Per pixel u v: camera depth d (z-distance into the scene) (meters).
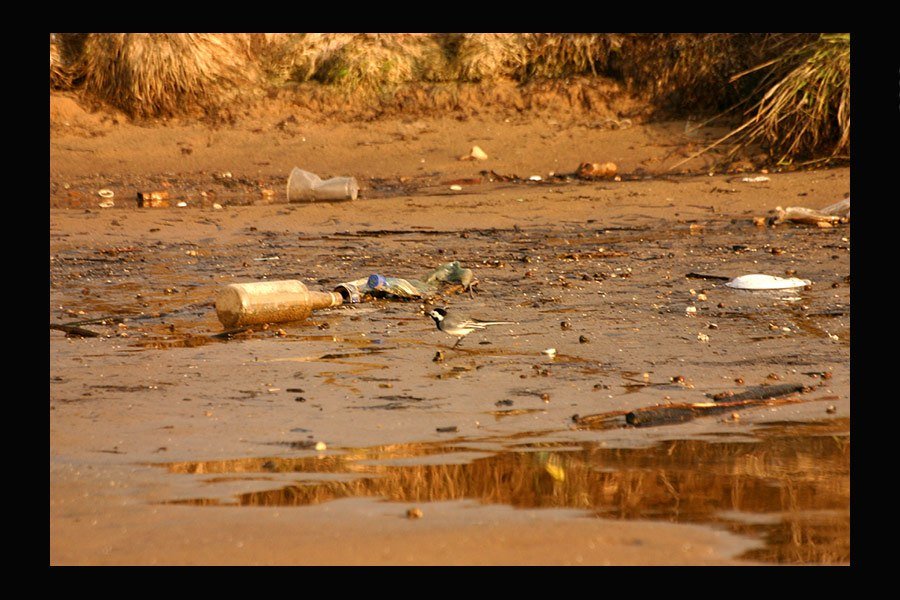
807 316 28.72
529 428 18.56
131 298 33.22
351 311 30.97
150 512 14.29
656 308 30.19
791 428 18.50
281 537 13.34
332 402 20.48
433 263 39.16
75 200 56.50
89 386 21.88
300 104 71.31
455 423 18.91
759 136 63.72
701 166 61.62
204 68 71.25
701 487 15.20
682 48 68.75
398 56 73.31
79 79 71.69
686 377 22.33
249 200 56.94
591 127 67.25
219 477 15.85
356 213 52.38
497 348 25.55
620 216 50.31
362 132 68.31
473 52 72.75
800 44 66.94
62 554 12.84
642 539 13.20
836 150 60.69
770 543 13.05
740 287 32.97
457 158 64.12
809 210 48.06
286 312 29.23
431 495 14.94
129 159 64.88
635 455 16.88
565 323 27.84
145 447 17.45
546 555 12.71
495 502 14.62
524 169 62.25
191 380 22.42
